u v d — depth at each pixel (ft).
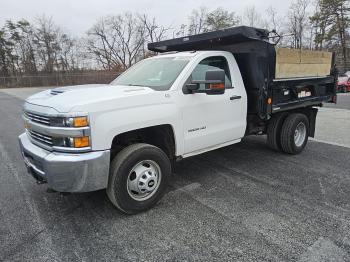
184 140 13.32
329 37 138.51
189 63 13.80
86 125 9.98
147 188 11.85
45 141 10.83
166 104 12.38
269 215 11.60
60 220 11.42
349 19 136.15
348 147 21.63
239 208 12.22
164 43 19.56
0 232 10.59
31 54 192.13
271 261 8.91
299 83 18.51
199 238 10.13
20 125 32.71
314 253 9.25
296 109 20.29
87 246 9.76
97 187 10.49
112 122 10.56
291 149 19.07
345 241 9.85
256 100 16.58
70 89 12.51
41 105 10.89
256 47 16.12
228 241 9.93
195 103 13.50
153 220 11.35
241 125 16.21
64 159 9.94
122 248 9.64
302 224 10.91
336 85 22.66
